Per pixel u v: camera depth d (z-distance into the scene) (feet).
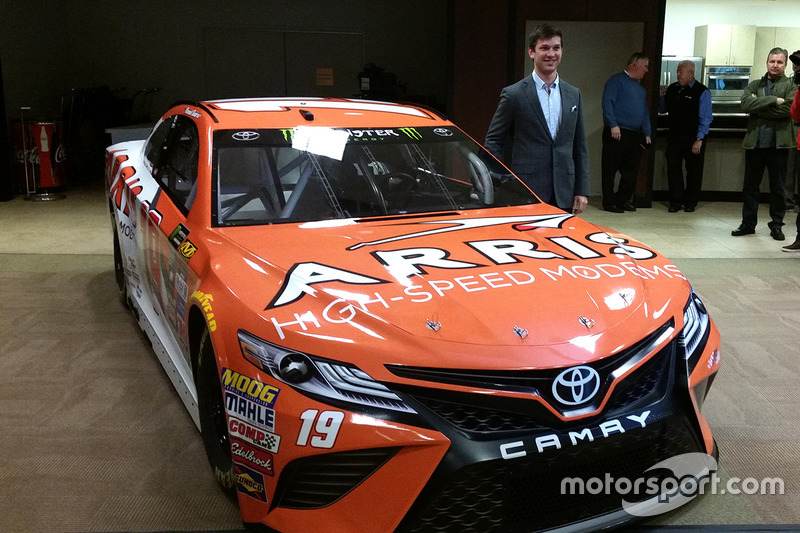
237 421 6.70
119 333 13.41
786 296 16.25
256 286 7.25
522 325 6.57
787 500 8.09
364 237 8.43
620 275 7.79
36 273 17.67
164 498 8.07
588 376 6.43
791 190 29.81
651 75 28.53
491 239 8.54
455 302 6.80
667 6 35.76
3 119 28.76
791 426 9.96
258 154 9.48
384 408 6.12
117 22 39.40
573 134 13.25
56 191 31.91
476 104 28.60
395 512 6.10
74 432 9.62
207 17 39.58
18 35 32.40
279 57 40.37
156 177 11.33
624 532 7.38
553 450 6.23
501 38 28.12
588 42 29.94
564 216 9.90
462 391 6.15
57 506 7.91
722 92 34.91
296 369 6.33
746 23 35.78
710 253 20.84
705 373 7.44
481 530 6.30
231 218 8.86
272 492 6.53
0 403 10.49
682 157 27.84
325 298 6.82
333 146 9.96
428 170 10.12
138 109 40.19
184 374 9.50
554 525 6.57
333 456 6.20
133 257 12.02
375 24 40.37
